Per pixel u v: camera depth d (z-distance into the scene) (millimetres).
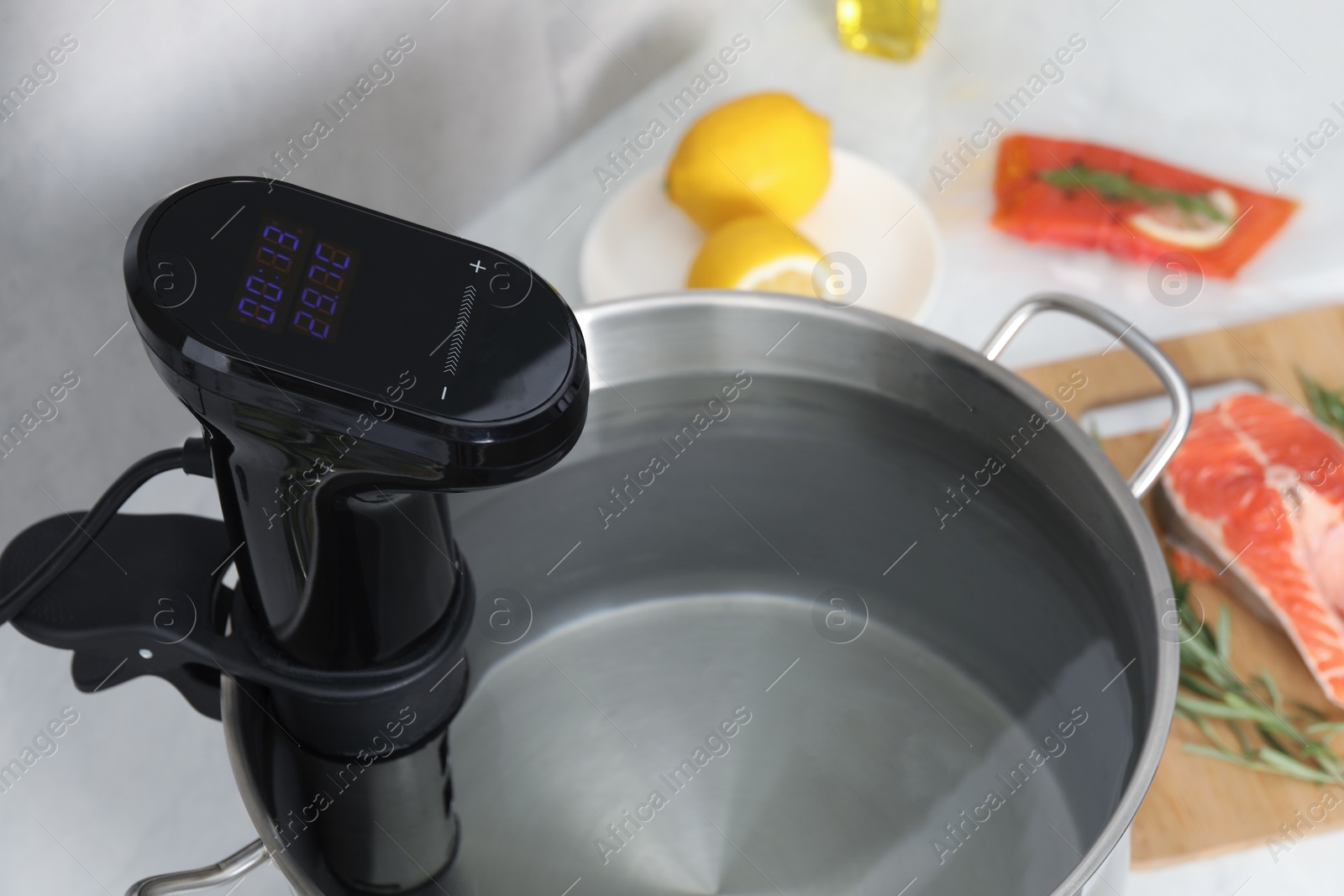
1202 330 939
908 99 1140
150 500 795
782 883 502
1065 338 942
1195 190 1039
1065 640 564
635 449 656
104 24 647
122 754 707
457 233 996
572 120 1073
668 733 554
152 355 400
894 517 621
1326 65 1154
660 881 502
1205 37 1182
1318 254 985
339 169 845
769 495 638
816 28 1210
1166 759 722
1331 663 737
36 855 657
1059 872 489
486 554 618
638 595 605
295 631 482
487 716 562
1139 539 498
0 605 460
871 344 614
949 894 492
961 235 1021
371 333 403
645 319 624
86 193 680
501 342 410
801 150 948
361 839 511
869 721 554
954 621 583
